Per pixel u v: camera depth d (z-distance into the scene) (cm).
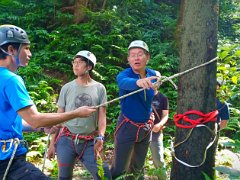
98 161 323
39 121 234
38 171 250
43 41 958
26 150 256
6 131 243
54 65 884
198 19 285
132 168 387
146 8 1163
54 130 310
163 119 439
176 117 301
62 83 865
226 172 239
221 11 1263
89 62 364
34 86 786
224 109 411
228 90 331
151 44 1016
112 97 825
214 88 290
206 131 291
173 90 870
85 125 352
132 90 341
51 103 773
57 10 1022
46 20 1012
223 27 1245
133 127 357
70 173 360
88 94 363
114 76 874
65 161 352
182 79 296
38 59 883
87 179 505
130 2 1098
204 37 284
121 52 931
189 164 294
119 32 979
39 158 590
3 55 245
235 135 752
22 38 248
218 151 603
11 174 245
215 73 290
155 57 934
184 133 295
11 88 233
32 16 984
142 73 356
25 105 231
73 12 1036
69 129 355
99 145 352
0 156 242
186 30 292
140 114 357
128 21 1045
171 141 307
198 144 291
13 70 250
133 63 346
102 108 368
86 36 918
